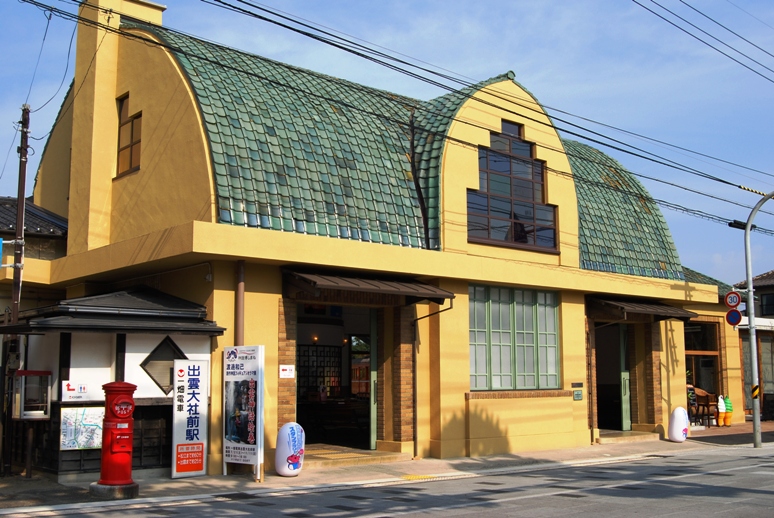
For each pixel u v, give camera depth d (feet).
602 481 48.91
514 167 69.51
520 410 66.33
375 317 62.23
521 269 66.33
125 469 42.55
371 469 54.29
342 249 54.75
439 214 62.75
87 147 62.23
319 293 53.78
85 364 48.49
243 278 51.98
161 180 56.95
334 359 91.66
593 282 72.79
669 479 49.55
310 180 57.93
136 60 61.26
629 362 82.28
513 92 69.92
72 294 61.77
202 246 48.34
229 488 45.70
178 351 50.29
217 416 50.93
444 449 60.44
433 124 66.80
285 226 54.65
